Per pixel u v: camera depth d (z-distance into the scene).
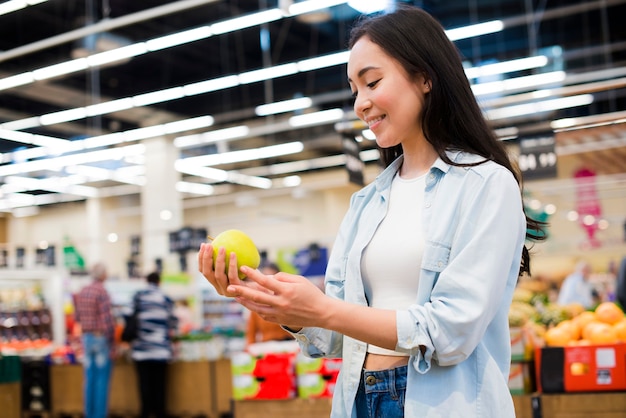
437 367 1.32
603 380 3.79
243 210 22.11
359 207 1.60
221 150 16.03
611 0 10.54
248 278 1.35
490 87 10.17
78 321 8.05
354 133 7.23
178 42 8.19
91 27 7.45
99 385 7.94
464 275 1.28
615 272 12.68
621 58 12.83
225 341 8.34
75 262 13.98
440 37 1.45
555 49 12.40
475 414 1.30
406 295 1.40
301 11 6.99
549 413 3.86
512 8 11.45
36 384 8.84
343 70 13.25
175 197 15.67
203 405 7.90
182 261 13.93
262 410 4.88
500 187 1.34
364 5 6.74
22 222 23.02
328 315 1.26
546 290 11.48
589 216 13.84
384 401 1.42
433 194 1.42
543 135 6.34
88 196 19.92
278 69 10.05
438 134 1.45
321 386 4.76
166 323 8.05
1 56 8.12
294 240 20.77
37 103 13.98
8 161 15.41
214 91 14.07
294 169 18.47
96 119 14.60
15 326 11.41
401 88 1.42
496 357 1.38
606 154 14.89
